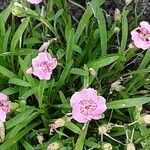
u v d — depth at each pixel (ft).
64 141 0.59
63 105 0.61
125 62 0.65
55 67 0.62
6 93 0.62
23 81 0.60
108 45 0.69
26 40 0.64
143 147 0.58
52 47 0.66
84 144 0.60
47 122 0.63
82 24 0.62
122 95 0.62
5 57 0.65
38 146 0.60
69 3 0.72
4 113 0.56
